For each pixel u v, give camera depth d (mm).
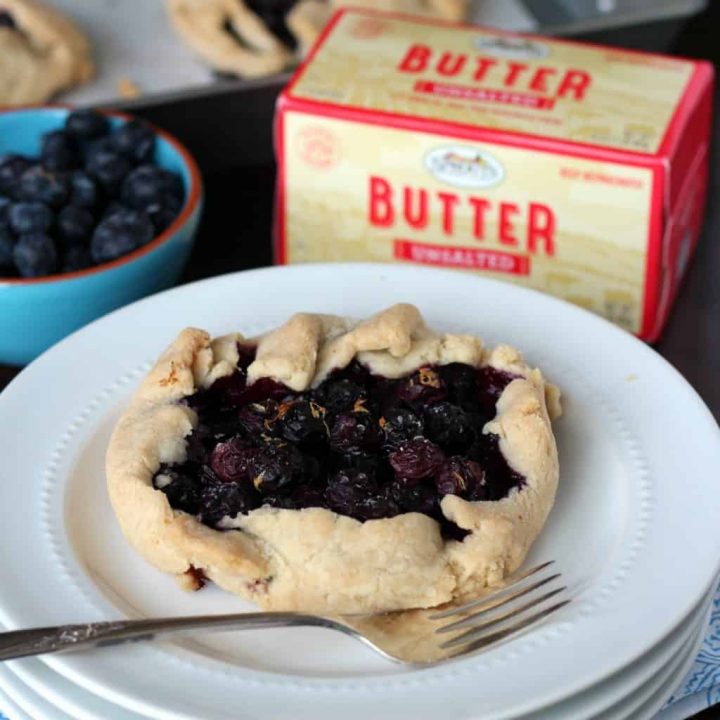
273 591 481
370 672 469
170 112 679
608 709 463
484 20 784
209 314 569
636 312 597
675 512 499
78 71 751
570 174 575
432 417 507
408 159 590
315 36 762
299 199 611
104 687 451
